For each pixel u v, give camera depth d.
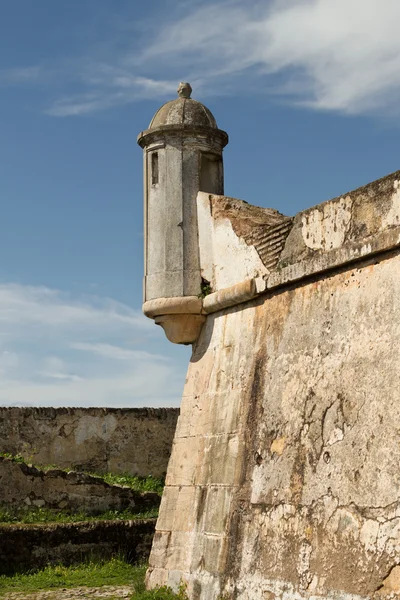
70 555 12.74
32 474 13.97
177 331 10.58
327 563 7.54
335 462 7.72
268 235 9.35
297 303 8.78
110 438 16.39
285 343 8.84
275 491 8.47
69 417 16.08
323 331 8.27
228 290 9.85
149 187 10.94
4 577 11.87
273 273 9.08
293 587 7.88
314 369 8.30
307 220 8.73
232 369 9.75
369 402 7.46
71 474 14.29
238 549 8.82
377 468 7.21
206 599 9.09
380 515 7.07
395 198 7.56
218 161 11.04
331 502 7.67
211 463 9.71
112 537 13.14
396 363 7.25
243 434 9.23
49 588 11.11
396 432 7.07
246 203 10.21
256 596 8.36
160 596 9.48
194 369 10.55
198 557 9.47
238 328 9.81
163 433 16.91
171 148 10.77
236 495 9.09
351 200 8.10
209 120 10.95
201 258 10.57
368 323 7.68
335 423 7.83
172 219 10.62
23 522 13.46
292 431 8.42
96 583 11.38
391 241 7.44
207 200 10.52
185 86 11.23
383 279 7.62
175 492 10.30
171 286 10.51
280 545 8.22
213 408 9.95
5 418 15.55
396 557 6.81
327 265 8.23
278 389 8.78
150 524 13.54
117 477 16.06
